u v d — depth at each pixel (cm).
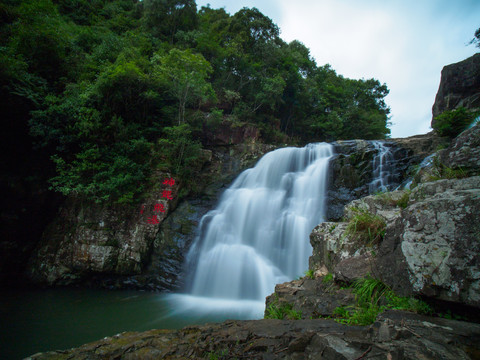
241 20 2895
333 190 1229
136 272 1117
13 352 578
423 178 478
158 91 1590
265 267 1041
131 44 1939
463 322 229
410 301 273
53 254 1163
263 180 1530
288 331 279
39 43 1359
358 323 289
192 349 297
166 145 1453
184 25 2609
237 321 349
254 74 2506
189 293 1046
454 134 1409
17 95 1105
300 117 3138
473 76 1708
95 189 1168
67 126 1209
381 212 479
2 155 1136
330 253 491
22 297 978
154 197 1246
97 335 665
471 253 232
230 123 1897
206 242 1157
